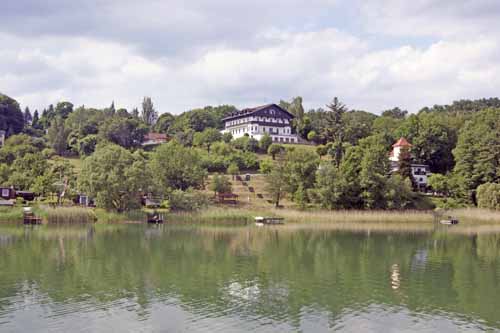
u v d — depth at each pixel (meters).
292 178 127.06
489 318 33.16
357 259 56.50
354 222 110.19
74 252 57.84
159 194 111.19
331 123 180.38
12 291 38.47
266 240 73.12
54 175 128.25
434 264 53.69
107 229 84.88
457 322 32.22
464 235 84.38
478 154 137.50
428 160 169.75
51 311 33.16
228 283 42.16
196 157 143.12
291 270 48.91
